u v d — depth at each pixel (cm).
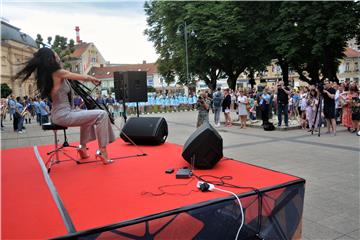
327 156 706
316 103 1085
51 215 221
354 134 1015
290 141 919
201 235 232
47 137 1159
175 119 1772
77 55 6194
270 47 2173
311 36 1748
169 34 2530
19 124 1362
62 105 343
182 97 2536
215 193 257
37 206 240
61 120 341
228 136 1057
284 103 1173
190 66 2431
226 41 2050
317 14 1708
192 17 2111
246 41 2120
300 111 1305
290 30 1866
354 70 5359
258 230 259
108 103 2034
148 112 2383
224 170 332
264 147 835
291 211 283
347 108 1076
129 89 838
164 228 217
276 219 272
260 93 1420
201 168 337
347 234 339
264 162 661
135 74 840
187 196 251
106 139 369
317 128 1143
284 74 2456
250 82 2920
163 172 329
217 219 239
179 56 2580
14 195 266
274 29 2002
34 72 326
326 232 344
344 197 445
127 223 205
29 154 458
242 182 285
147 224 211
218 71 2967
